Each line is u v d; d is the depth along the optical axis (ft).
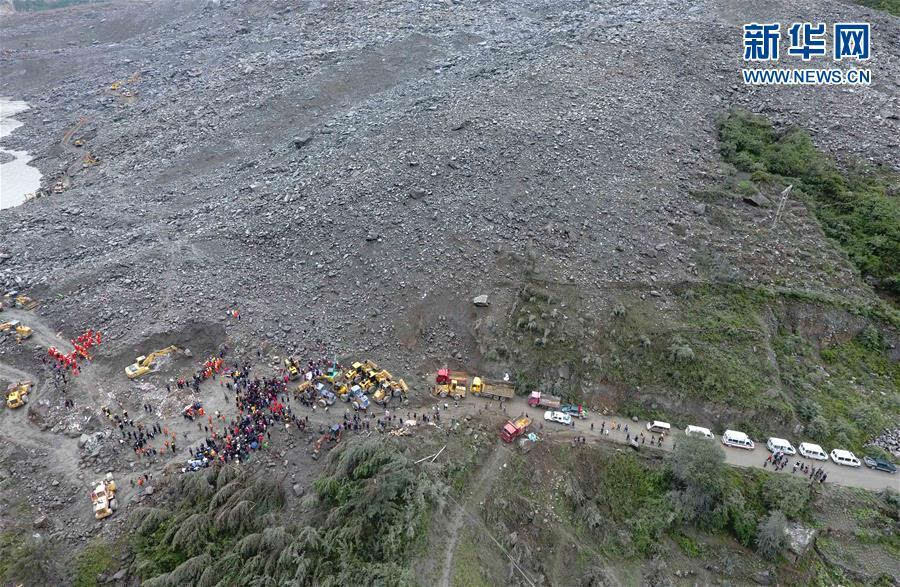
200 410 166.09
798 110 285.64
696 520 154.30
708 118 280.51
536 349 180.96
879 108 283.79
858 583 143.84
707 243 212.84
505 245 206.80
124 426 164.04
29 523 141.90
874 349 195.00
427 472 151.33
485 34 400.47
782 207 231.09
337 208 228.02
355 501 141.69
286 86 356.59
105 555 136.26
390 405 170.71
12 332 194.70
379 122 288.71
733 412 170.40
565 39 347.15
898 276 208.85
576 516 154.40
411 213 221.05
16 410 170.30
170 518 141.59
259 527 140.26
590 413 174.19
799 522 150.30
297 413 167.73
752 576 147.23
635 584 145.59
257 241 225.56
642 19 372.58
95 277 216.13
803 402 173.88
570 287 193.47
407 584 129.70
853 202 234.38
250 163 293.64
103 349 187.21
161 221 256.11
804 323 196.03
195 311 197.16
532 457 161.38
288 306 200.03
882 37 350.02
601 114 269.44
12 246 241.96
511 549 145.89
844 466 162.09
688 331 184.44
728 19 363.15
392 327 191.01
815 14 367.66
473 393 176.14
